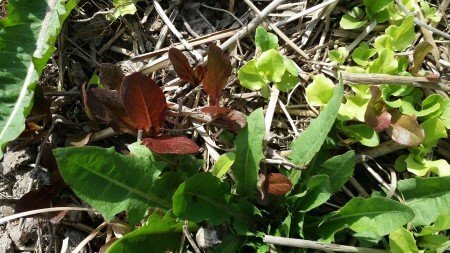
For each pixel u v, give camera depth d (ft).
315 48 0.86
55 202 0.77
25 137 0.80
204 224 0.73
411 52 0.83
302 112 0.81
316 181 0.68
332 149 0.79
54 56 0.84
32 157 0.79
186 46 0.84
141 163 0.68
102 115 0.71
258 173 0.71
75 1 0.75
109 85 0.74
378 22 0.85
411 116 0.76
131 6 0.84
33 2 0.80
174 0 0.87
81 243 0.74
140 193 0.68
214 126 0.79
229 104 0.81
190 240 0.70
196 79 0.79
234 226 0.70
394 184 0.74
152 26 0.87
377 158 0.80
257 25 0.84
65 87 0.84
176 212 0.65
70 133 0.81
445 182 0.72
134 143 0.73
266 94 0.80
